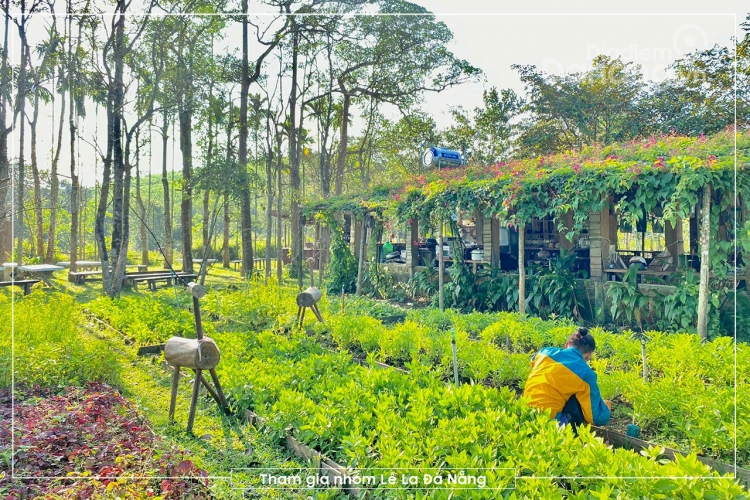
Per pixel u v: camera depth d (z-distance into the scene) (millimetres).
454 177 12875
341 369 6410
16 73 14227
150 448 4473
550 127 18875
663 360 6250
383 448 3902
